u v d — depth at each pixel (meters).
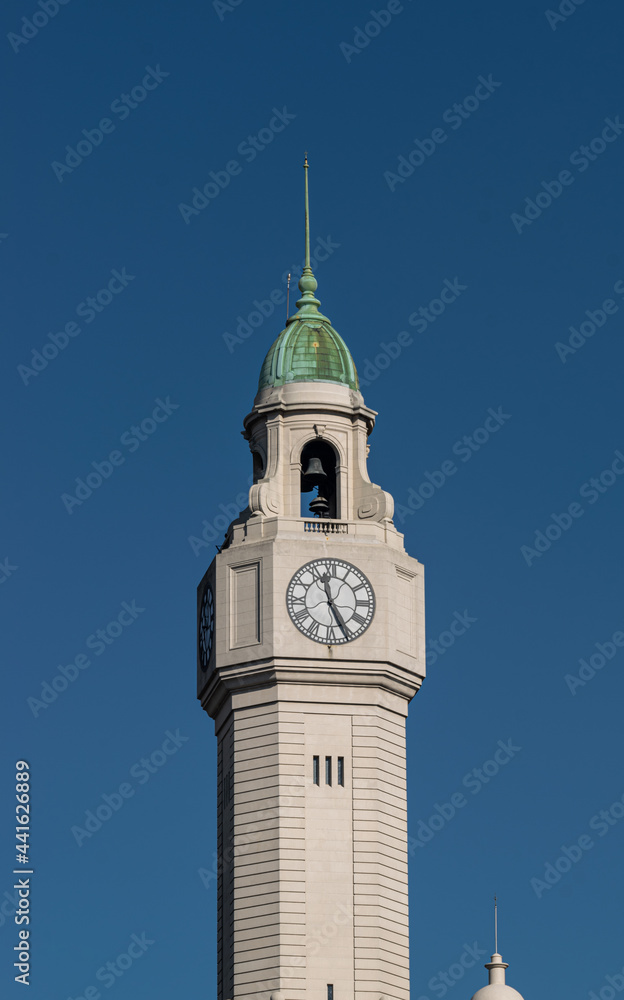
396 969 152.50
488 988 162.25
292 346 166.75
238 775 155.38
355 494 162.12
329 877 152.62
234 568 157.88
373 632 155.88
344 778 154.62
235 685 156.62
